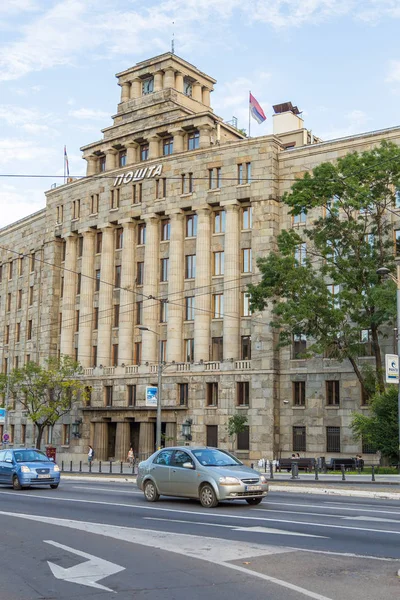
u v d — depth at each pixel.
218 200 66.06
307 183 48.72
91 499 25.59
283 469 54.28
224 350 63.59
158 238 71.00
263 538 15.32
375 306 48.34
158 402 51.59
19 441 83.19
